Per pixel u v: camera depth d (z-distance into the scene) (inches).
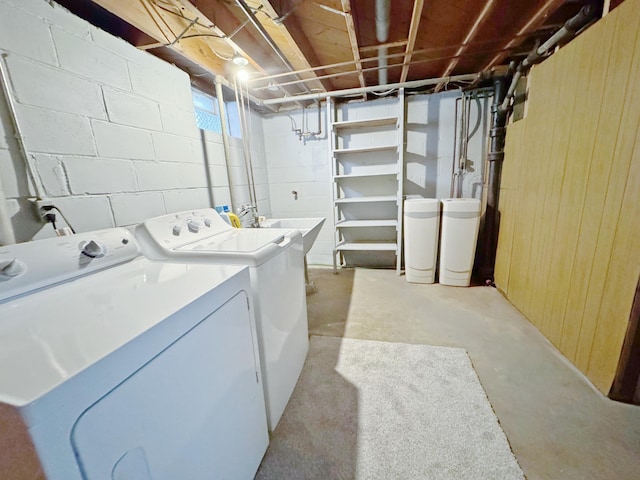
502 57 89.9
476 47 84.6
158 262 45.2
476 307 92.4
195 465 28.5
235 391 36.1
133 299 29.1
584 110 58.2
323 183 137.6
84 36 47.4
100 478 19.1
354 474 41.3
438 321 84.5
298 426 49.9
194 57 76.0
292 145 136.8
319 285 117.9
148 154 61.7
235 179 106.3
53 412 16.3
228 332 34.5
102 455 19.2
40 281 32.9
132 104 57.3
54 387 16.4
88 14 54.0
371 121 114.2
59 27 43.6
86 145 48.2
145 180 61.0
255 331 41.7
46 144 42.3
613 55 50.3
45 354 19.5
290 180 140.5
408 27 76.3
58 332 22.6
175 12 63.3
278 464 43.2
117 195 54.3
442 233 111.2
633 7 45.8
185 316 26.9
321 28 74.5
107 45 51.6
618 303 50.2
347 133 130.6
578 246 60.2
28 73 39.7
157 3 59.8
